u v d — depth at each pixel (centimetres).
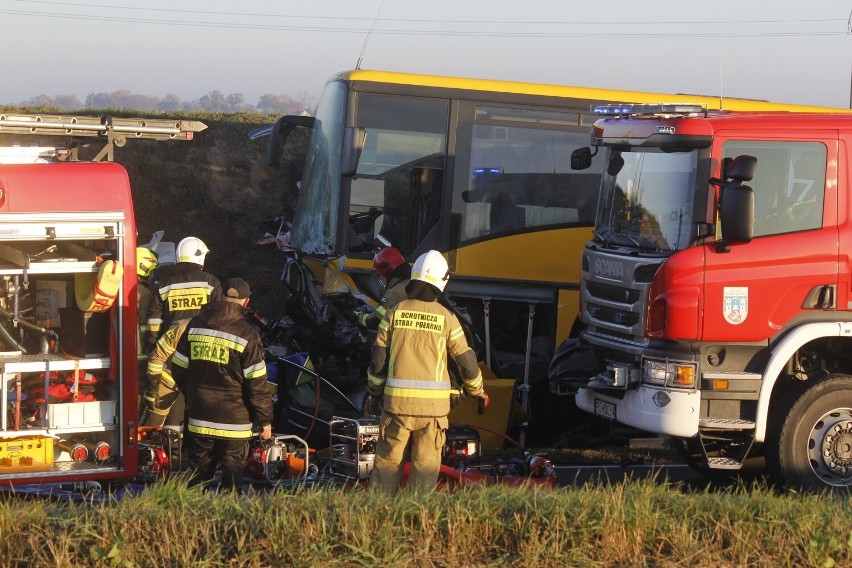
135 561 799
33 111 3173
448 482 1088
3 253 1110
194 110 3234
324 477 1214
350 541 821
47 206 1105
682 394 1198
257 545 812
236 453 1111
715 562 833
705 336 1196
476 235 1764
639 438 1605
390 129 1748
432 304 1070
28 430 1114
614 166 1362
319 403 1480
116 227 1130
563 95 1802
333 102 1798
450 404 1103
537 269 1788
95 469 1138
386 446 1062
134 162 2739
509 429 1599
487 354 1753
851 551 846
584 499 884
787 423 1215
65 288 1165
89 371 1153
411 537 829
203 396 1103
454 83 1764
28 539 814
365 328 1570
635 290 1249
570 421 1783
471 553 830
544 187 1794
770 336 1216
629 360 1268
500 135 1780
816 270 1220
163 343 1184
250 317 1641
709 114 1270
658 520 863
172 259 1734
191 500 865
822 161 1231
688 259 1197
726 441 1280
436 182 1758
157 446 1238
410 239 1748
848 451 1233
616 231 1330
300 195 1920
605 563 826
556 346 1789
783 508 894
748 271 1206
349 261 1720
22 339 1148
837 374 1240
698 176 1210
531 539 826
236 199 2769
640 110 1321
